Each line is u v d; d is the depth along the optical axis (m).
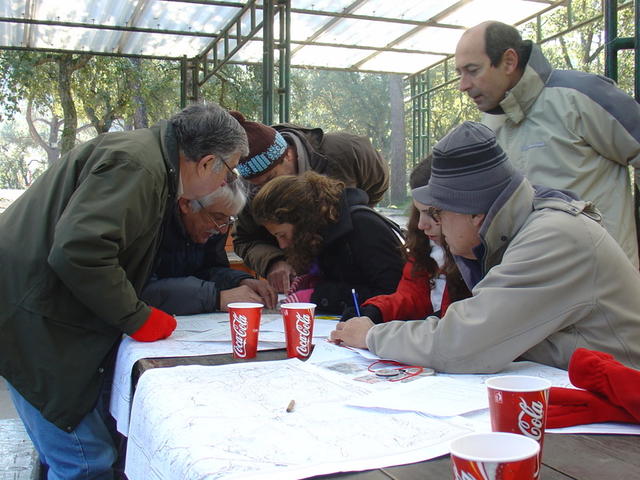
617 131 2.84
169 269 3.20
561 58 15.95
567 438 1.34
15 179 39.72
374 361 2.03
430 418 1.44
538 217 1.87
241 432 1.35
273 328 2.65
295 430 1.36
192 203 2.99
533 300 1.77
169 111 15.76
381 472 1.17
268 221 2.86
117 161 2.16
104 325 2.33
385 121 28.41
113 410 2.34
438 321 1.96
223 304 3.03
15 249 2.27
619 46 3.26
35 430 2.35
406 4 7.02
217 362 2.07
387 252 2.83
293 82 18.06
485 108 3.17
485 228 1.92
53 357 2.26
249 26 8.09
